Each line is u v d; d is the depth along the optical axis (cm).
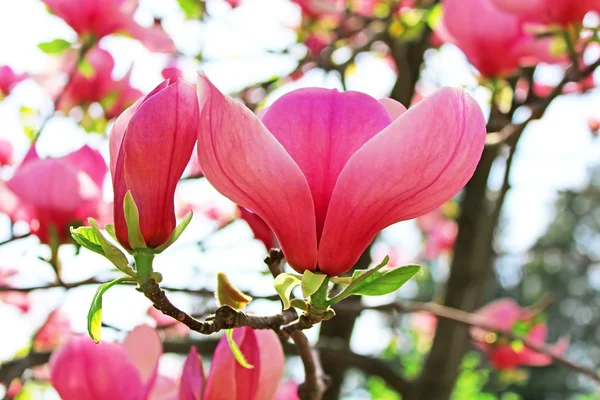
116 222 60
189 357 69
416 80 158
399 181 58
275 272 66
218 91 56
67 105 125
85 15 111
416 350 212
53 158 94
